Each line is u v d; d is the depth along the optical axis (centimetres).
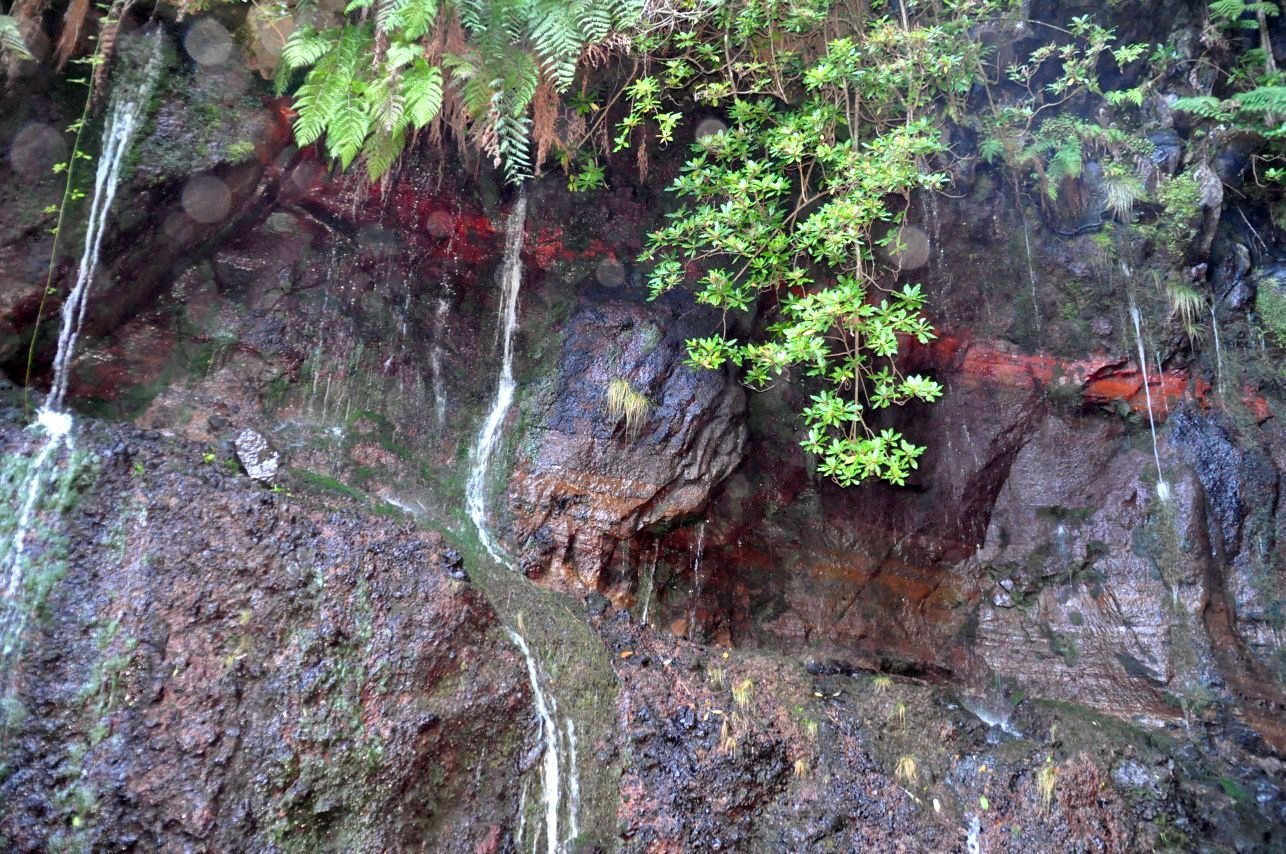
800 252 536
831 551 615
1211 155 658
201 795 291
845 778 430
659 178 603
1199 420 622
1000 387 652
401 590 371
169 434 403
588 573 502
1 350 388
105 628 307
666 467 529
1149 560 590
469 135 519
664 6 489
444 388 531
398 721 339
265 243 495
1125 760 471
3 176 388
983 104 638
